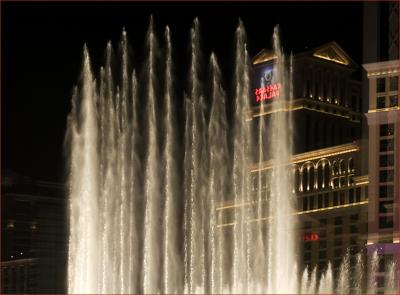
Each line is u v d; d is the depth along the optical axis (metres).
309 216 181.25
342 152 177.38
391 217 154.62
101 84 135.12
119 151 149.25
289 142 191.50
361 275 163.88
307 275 175.75
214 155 190.50
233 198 191.50
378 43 165.75
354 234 171.00
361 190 171.88
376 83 163.12
